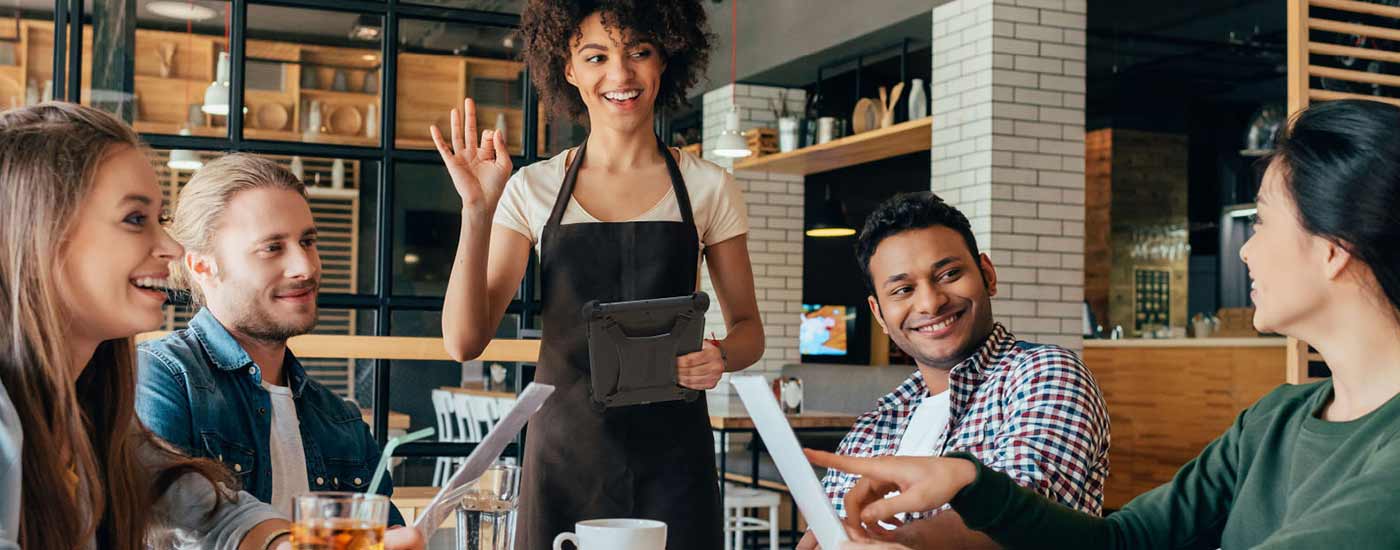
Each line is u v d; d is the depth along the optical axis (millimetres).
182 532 1524
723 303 2389
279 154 3879
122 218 1272
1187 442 7102
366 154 3912
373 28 4637
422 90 4207
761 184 9125
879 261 1958
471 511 1539
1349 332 1200
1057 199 6699
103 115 1303
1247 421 1511
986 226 6562
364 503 1091
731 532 6535
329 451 2010
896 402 2100
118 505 1419
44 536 1205
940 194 6934
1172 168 11289
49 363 1220
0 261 1216
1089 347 7762
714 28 9234
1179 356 7172
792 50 8250
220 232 1839
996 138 6574
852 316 10047
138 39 4445
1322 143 1179
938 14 6988
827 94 8859
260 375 1883
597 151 2260
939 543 1595
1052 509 1438
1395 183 1129
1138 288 11227
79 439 1262
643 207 2236
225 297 1859
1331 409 1287
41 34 6691
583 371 2107
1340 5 4156
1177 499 1549
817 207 9523
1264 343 6641
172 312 4824
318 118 4609
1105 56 9977
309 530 1085
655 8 2172
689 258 2219
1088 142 11250
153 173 1325
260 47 4680
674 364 1809
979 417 1891
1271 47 9398
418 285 4047
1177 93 11070
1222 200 11367
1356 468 1177
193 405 1819
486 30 4195
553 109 2465
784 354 9102
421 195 4371
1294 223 1199
